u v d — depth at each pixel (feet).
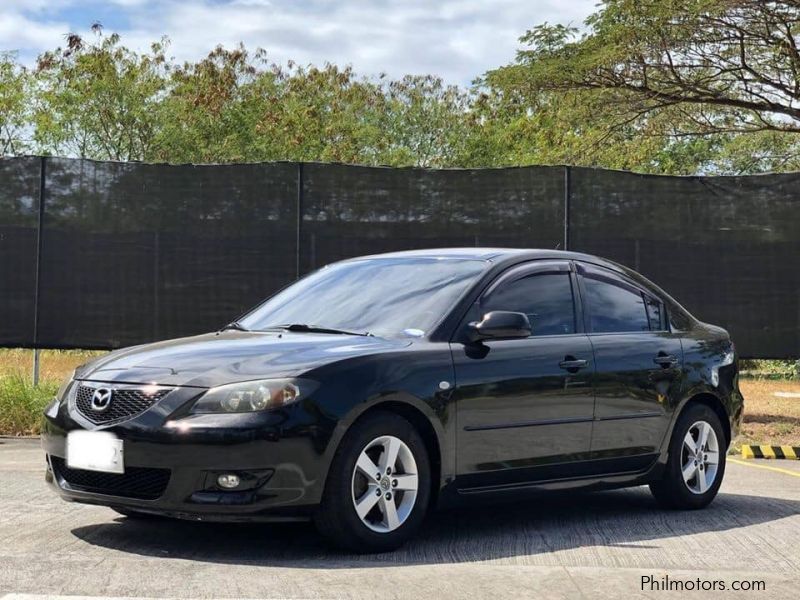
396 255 24.81
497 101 123.44
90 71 111.96
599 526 23.24
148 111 113.70
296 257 43.50
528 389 21.89
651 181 43.98
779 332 44.16
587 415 23.04
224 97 114.21
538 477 22.25
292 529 21.74
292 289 24.86
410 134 130.11
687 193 44.06
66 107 111.55
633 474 24.23
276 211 43.50
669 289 44.01
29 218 43.73
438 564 18.86
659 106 69.41
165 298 43.65
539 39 70.03
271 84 121.80
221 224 43.55
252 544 20.24
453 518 23.90
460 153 127.85
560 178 43.52
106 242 43.65
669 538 21.95
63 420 20.06
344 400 19.13
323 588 16.93
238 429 18.43
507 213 43.55
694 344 26.09
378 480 19.67
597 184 43.73
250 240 43.52
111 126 112.78
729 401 26.55
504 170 43.57
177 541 20.40
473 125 129.18
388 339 20.98
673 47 65.98
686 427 25.36
